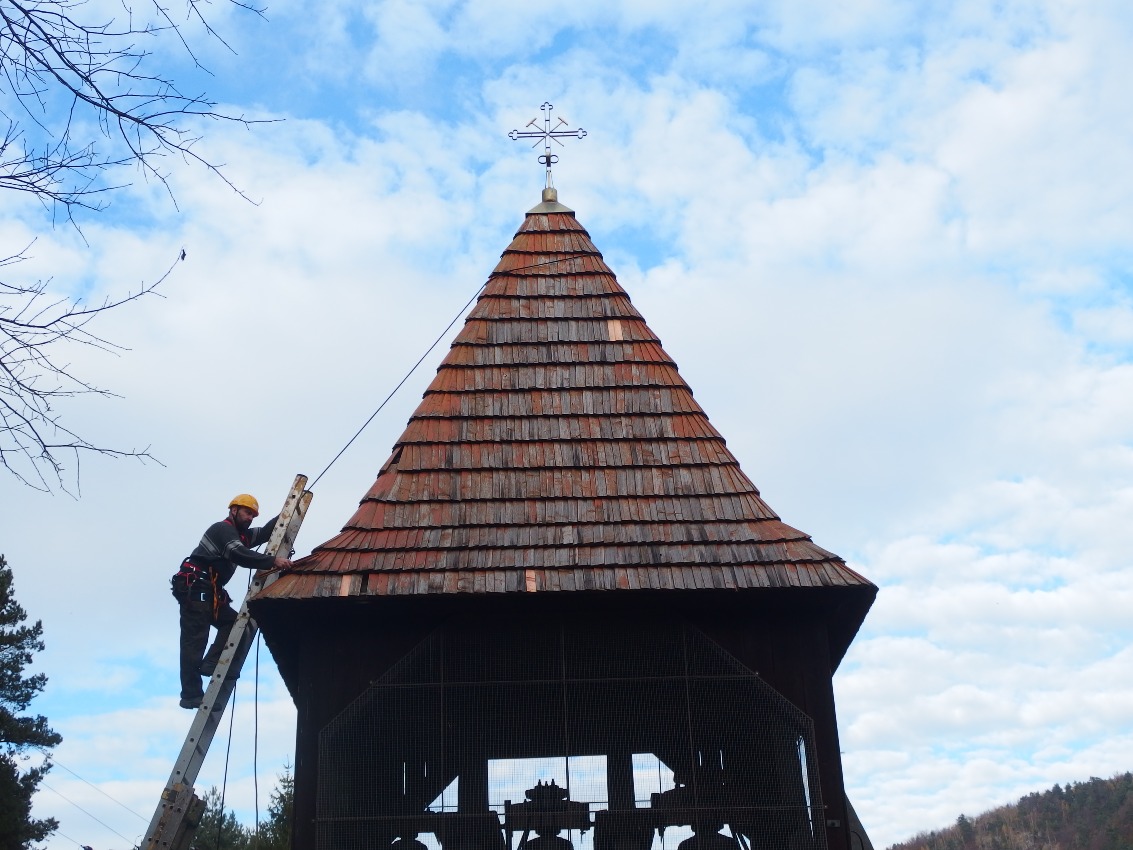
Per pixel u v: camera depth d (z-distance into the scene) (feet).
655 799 45.91
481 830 44.98
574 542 48.98
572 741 46.93
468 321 57.67
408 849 44.73
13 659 129.70
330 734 46.11
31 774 125.59
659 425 53.88
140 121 28.96
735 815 45.39
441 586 47.03
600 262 60.44
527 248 61.05
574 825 45.27
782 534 49.44
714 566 48.06
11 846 117.80
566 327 57.52
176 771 46.44
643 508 50.49
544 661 47.47
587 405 54.54
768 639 48.08
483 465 52.08
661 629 48.03
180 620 50.06
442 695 46.80
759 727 46.83
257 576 50.75
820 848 44.68
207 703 47.62
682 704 46.98
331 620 47.93
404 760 46.14
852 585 47.26
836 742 46.47
